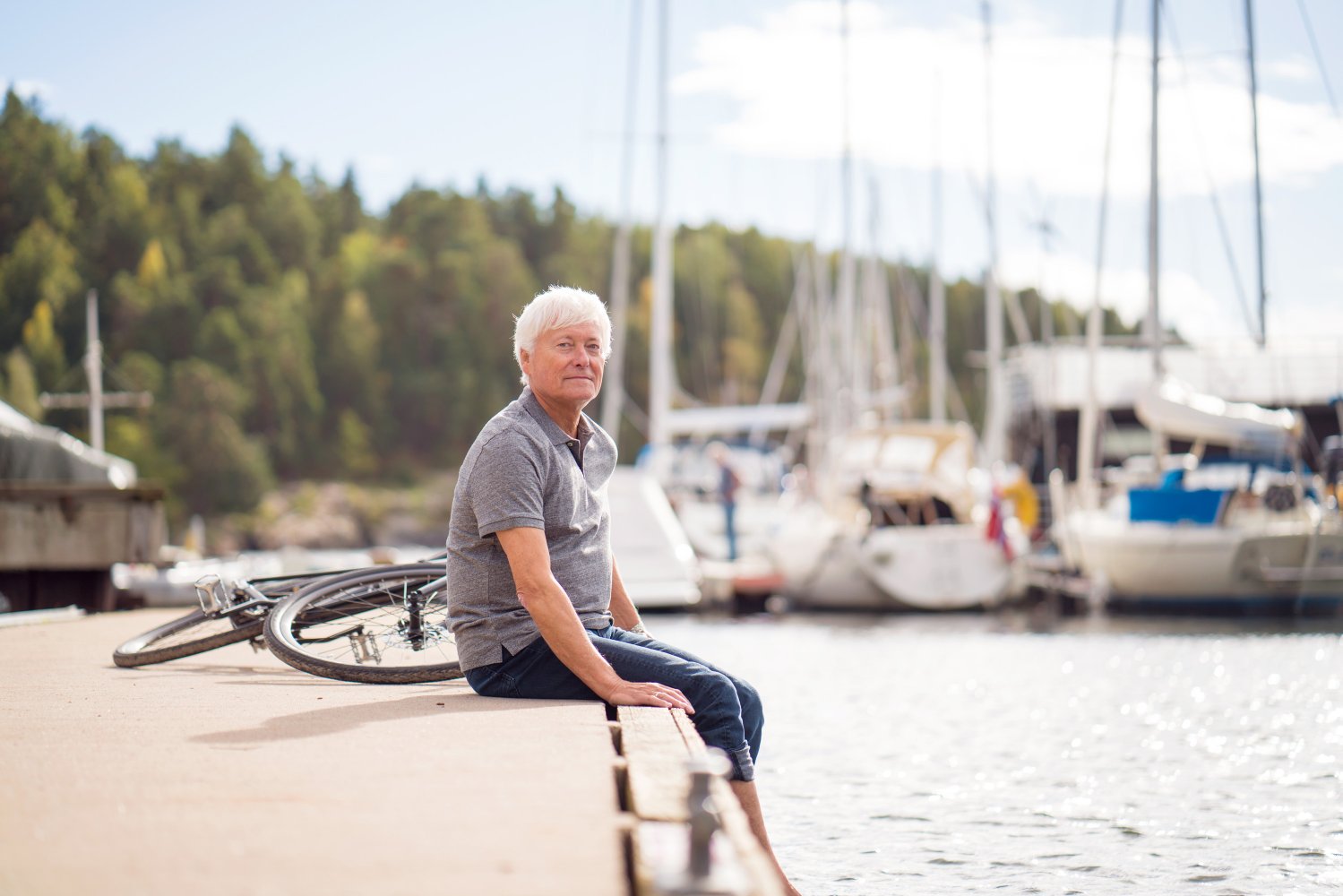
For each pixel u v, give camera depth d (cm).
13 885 209
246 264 11519
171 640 584
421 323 12212
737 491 2755
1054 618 2202
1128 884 448
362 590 559
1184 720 870
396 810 260
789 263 11819
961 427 2519
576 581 411
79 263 10269
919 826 541
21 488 1004
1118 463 3322
